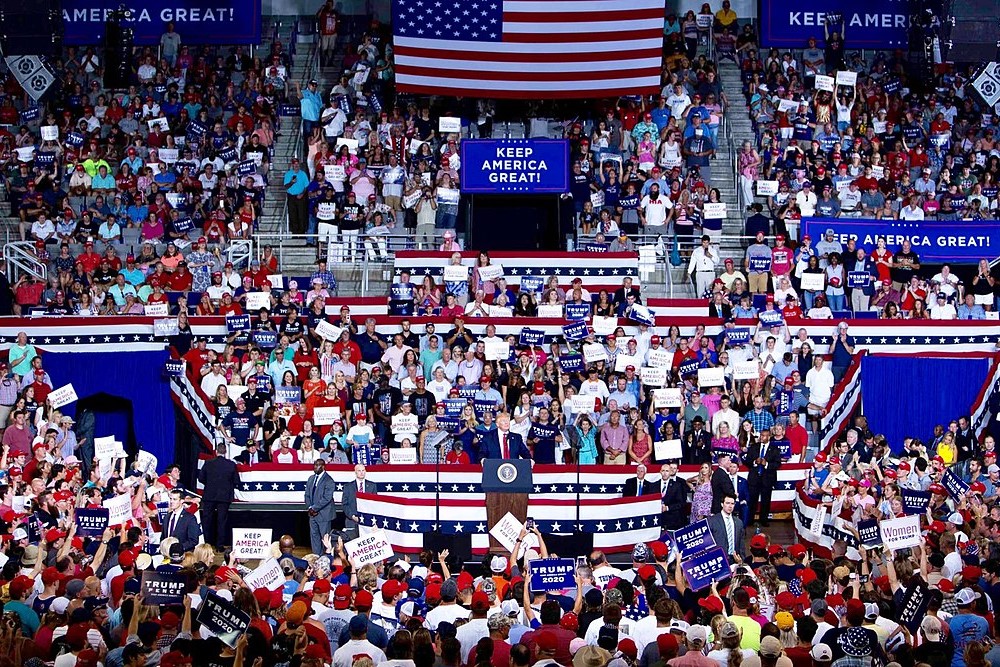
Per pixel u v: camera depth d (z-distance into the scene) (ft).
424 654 41.24
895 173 117.70
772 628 45.19
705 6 134.41
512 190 108.68
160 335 95.30
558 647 44.47
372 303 102.37
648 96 123.34
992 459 86.07
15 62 125.90
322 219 110.01
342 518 82.74
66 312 99.30
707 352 94.27
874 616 51.42
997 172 119.14
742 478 83.82
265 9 136.15
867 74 131.54
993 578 56.80
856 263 105.19
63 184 116.57
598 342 96.99
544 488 85.51
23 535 68.18
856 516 76.23
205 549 56.65
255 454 87.15
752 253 104.88
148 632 44.21
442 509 82.64
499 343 94.27
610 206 112.88
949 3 129.29
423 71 118.52
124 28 126.93
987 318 101.76
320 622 46.73
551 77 118.73
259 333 95.45
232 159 115.65
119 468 82.07
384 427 89.81
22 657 43.86
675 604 47.88
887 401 94.22
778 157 116.88
